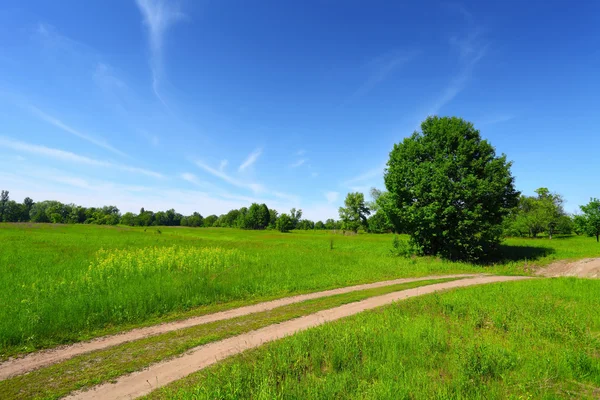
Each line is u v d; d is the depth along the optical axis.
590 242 42.88
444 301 11.67
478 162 28.17
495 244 28.47
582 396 5.33
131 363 7.07
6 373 6.62
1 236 38.38
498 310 10.30
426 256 28.55
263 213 130.62
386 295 14.20
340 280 17.61
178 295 12.66
